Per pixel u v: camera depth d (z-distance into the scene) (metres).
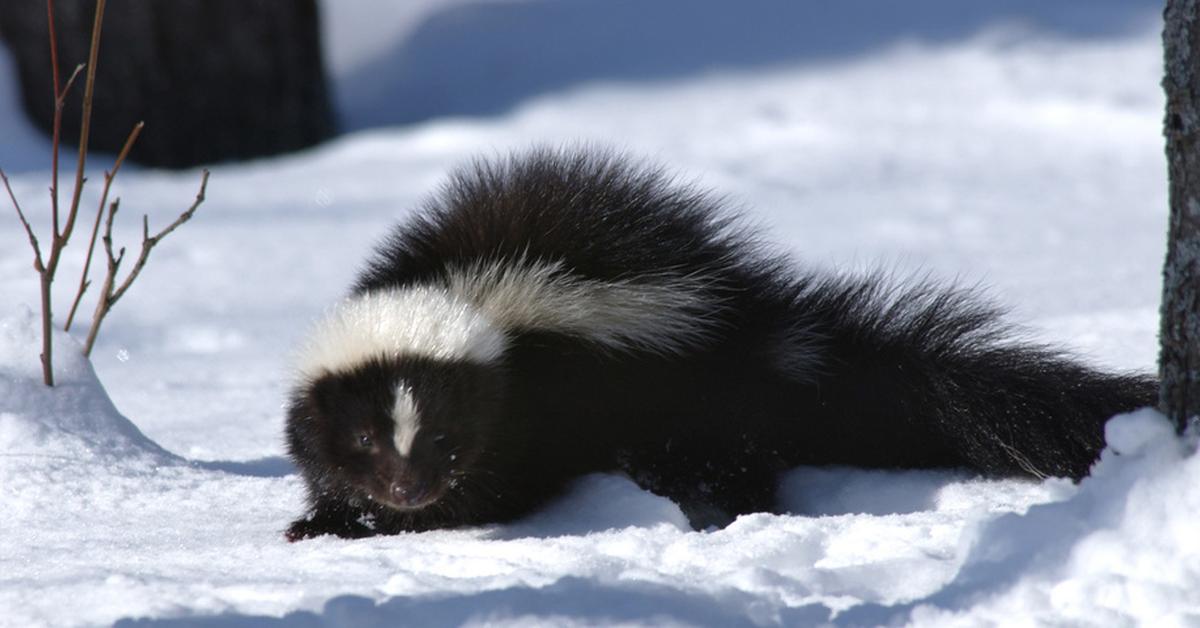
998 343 11.69
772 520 8.72
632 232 10.85
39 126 32.75
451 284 10.48
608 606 6.81
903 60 38.66
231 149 33.38
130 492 10.70
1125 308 16.98
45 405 11.38
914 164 30.42
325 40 35.84
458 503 10.20
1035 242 23.22
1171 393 8.03
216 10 32.75
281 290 21.03
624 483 10.38
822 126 33.12
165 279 21.66
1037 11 41.53
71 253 22.75
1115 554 6.95
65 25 32.16
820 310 11.49
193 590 7.55
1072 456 11.02
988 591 6.87
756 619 6.70
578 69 38.66
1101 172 29.64
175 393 15.61
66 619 7.12
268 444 13.13
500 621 6.71
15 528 9.77
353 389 9.70
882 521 8.61
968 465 11.32
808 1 41.94
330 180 29.92
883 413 11.26
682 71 38.22
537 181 11.07
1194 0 7.75
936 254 22.28
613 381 10.53
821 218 25.39
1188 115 7.82
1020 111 34.50
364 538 9.92
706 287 10.91
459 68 39.69
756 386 10.97
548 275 10.49
